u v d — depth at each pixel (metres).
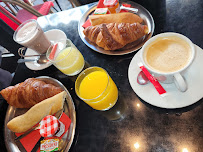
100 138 0.62
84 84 0.66
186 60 0.53
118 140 0.60
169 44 0.58
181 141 0.53
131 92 0.68
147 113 0.61
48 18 1.12
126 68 0.74
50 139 0.63
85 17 0.97
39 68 0.87
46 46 0.93
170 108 0.56
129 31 0.73
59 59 0.76
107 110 0.68
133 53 0.77
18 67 0.96
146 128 0.59
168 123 0.57
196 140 0.52
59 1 2.41
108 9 0.87
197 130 0.53
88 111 0.70
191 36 0.70
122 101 0.67
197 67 0.57
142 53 0.58
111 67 0.77
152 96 0.59
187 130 0.54
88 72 0.68
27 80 0.77
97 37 0.78
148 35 0.76
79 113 0.70
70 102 0.71
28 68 0.93
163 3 0.85
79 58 0.76
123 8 0.89
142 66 0.64
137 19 0.81
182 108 0.58
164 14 0.81
